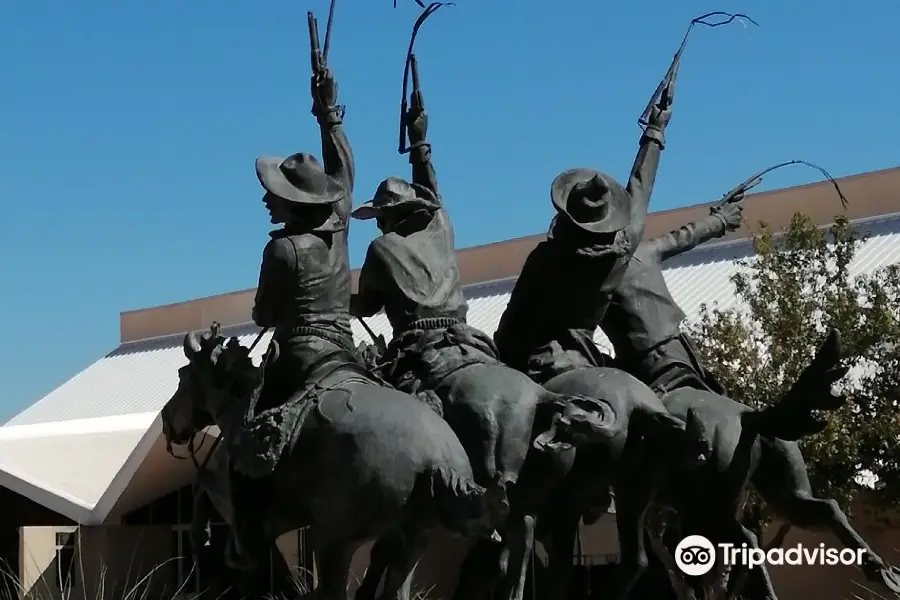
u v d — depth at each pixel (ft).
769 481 42.11
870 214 98.02
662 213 107.55
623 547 41.73
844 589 70.33
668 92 48.44
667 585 46.01
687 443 39.04
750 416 42.01
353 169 39.55
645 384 42.57
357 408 34.01
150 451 87.45
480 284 118.11
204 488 37.17
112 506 90.79
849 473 66.44
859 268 86.28
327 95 39.37
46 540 92.68
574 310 43.70
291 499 35.42
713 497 41.52
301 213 37.32
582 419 36.78
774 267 72.43
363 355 38.47
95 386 132.87
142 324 145.79
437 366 38.99
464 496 32.04
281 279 36.88
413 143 44.55
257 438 34.71
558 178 43.73
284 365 36.50
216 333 39.86
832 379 40.50
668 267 101.09
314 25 39.65
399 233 41.88
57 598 77.66
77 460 100.53
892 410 67.51
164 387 123.85
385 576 38.68
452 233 42.73
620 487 41.68
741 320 77.51
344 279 37.73
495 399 37.37
